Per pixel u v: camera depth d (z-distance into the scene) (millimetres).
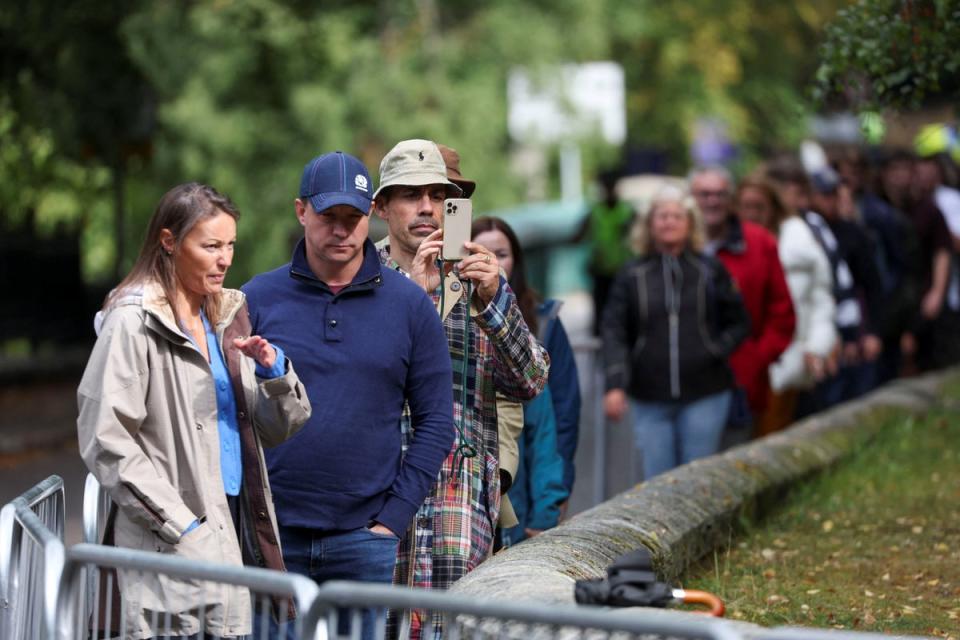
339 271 14062
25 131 49188
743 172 78375
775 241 26172
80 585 11016
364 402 13914
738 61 77125
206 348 13094
